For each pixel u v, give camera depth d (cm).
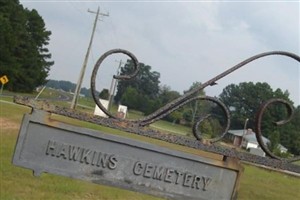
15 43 7544
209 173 392
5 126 2338
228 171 396
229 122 388
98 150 370
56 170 363
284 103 388
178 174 385
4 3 7862
